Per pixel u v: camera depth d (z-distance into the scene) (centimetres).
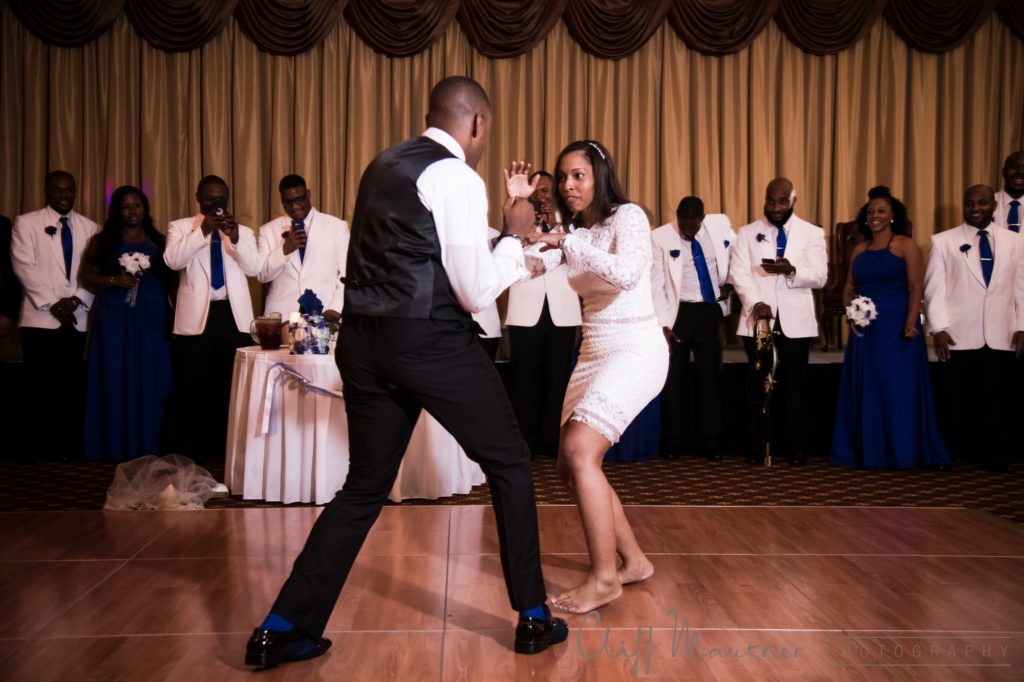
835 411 595
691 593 310
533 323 573
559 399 580
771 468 562
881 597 307
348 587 313
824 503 464
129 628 277
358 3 686
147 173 680
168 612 290
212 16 671
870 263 566
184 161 690
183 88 687
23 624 280
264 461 449
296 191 540
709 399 595
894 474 545
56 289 566
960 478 532
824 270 586
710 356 594
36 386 566
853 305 560
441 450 459
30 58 670
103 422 564
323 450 437
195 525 396
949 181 737
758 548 364
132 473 454
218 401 574
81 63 677
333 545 250
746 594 309
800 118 729
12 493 476
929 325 566
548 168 716
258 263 553
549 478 523
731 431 616
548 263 311
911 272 557
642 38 703
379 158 252
